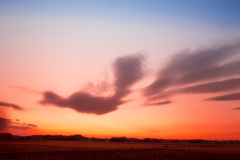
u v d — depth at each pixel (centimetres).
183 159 4222
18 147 7338
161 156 4697
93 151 5956
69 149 6675
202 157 4547
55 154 4959
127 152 5675
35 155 4619
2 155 4584
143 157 4472
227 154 5159
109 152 5666
